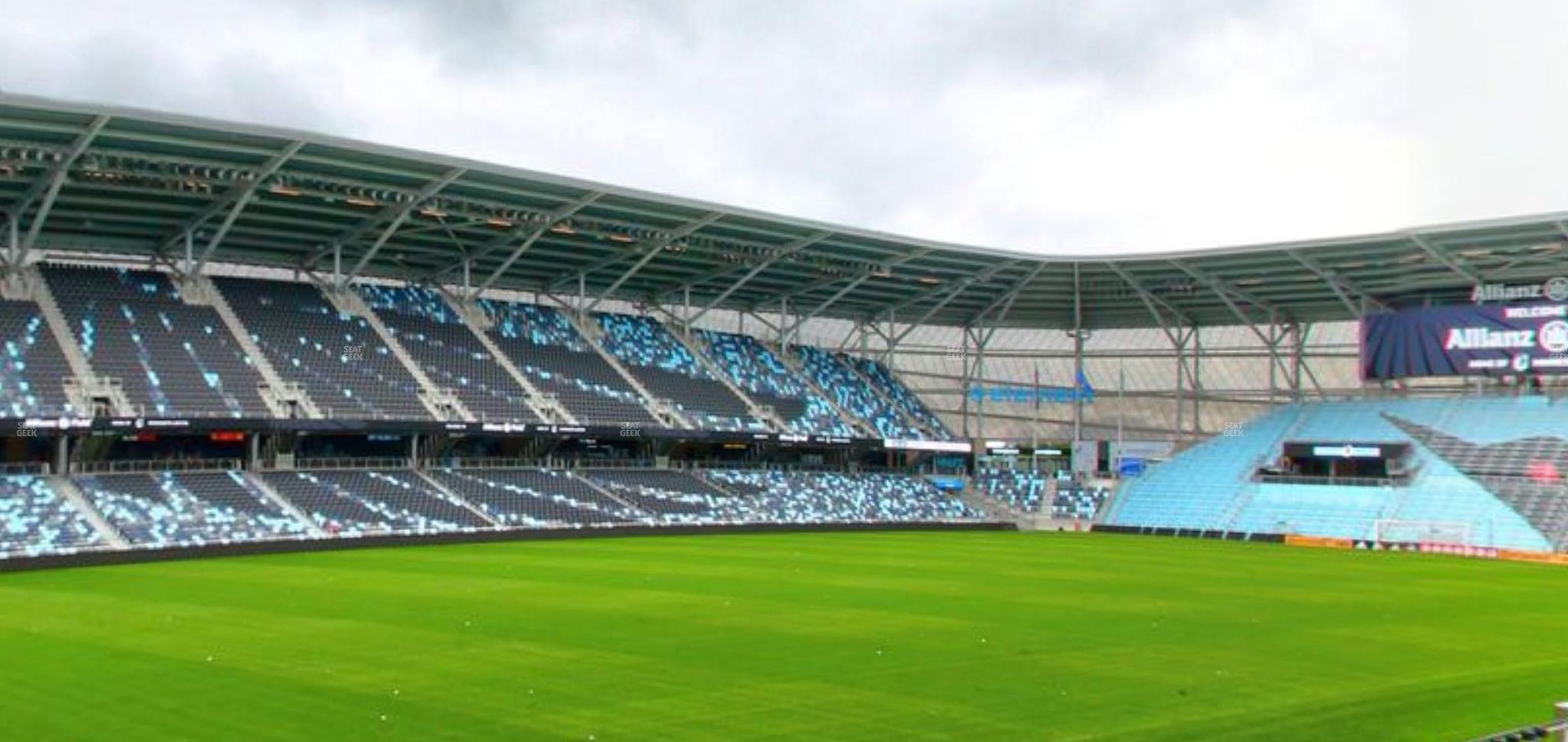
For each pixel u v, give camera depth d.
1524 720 27.53
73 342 75.62
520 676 30.61
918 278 102.00
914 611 43.41
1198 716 27.38
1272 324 105.06
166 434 71.88
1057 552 74.06
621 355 100.06
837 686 29.84
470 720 26.12
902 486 105.62
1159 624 41.47
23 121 61.62
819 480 101.81
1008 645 36.34
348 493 77.50
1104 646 36.50
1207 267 95.75
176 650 33.78
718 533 85.75
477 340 93.62
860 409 108.44
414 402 83.88
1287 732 26.16
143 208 77.31
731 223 86.06
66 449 70.50
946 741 24.98
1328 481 96.19
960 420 114.81
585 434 87.44
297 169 71.81
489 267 96.12
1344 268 94.12
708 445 99.62
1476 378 99.81
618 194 78.44
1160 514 99.81
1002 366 114.56
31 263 80.44
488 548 70.38
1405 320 96.88
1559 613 47.66
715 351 106.50
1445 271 93.94
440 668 31.50
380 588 49.00
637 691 29.08
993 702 28.45
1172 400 110.12
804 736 25.22
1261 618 44.00
